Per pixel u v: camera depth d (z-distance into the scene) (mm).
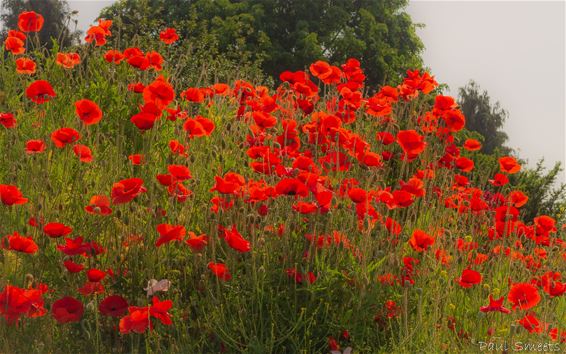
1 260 2926
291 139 3994
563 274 4621
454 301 3826
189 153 4219
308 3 24328
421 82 4941
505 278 4012
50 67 5473
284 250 3299
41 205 3170
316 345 3256
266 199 3303
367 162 3627
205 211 3551
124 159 4262
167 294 3295
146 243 3336
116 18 7004
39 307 2691
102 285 3219
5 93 5004
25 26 4938
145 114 3424
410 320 3492
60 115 4949
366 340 3357
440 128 4875
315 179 3180
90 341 3049
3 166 4102
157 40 9250
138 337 2834
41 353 2762
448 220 4594
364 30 24969
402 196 3396
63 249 2977
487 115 27828
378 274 3408
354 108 4648
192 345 3098
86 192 3592
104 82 5293
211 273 3357
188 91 4422
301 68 22969
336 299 3344
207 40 10336
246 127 4621
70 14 5727
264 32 22812
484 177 5230
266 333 3203
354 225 3625
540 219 4316
